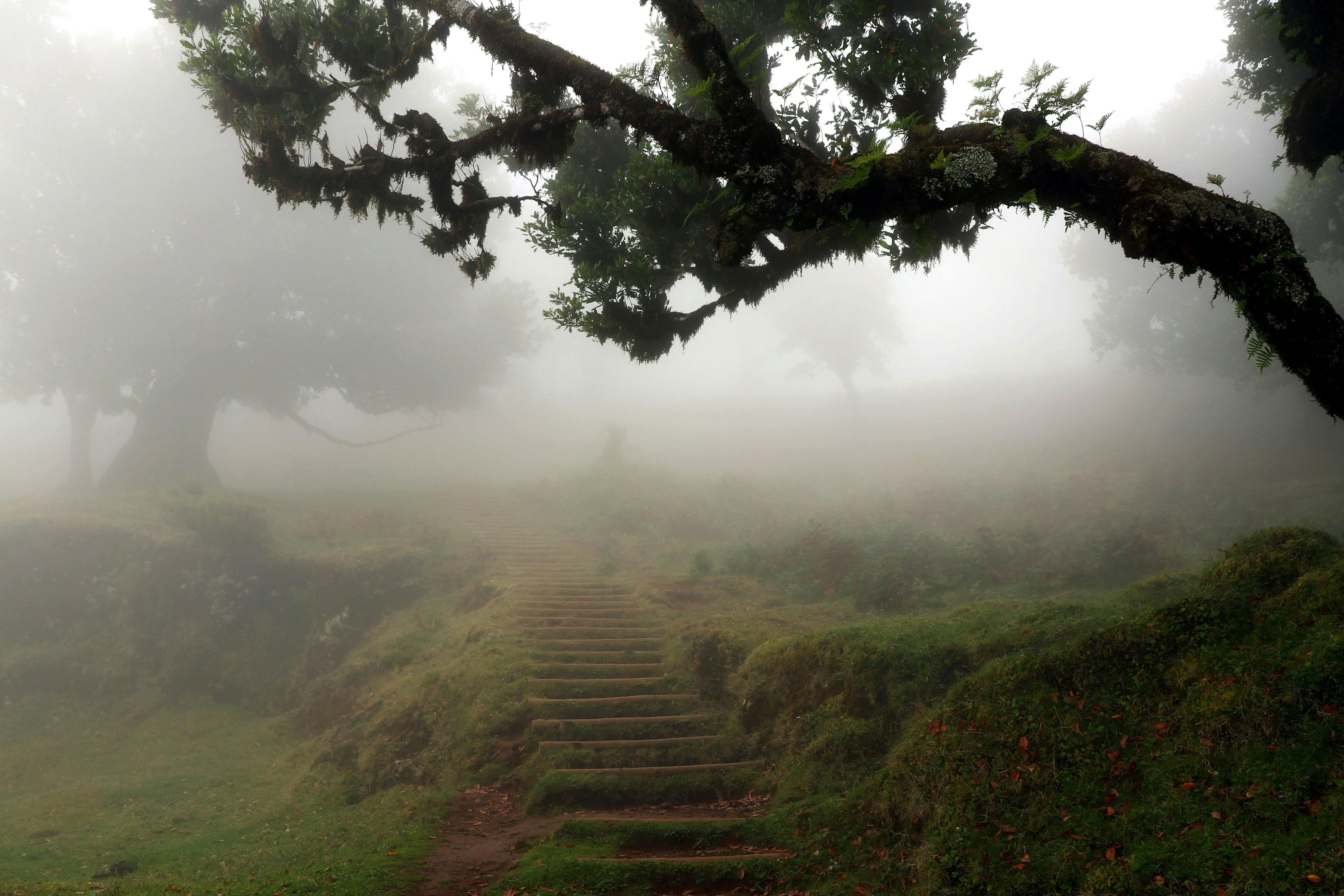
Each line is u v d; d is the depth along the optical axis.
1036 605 8.58
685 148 3.69
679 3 3.62
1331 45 5.50
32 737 13.19
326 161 5.91
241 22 5.62
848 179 3.19
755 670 8.61
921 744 5.32
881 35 4.98
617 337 7.02
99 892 5.33
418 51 5.58
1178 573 7.64
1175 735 4.23
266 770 11.27
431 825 7.07
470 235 6.09
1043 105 3.14
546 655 10.89
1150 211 2.86
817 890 4.70
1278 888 3.07
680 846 5.76
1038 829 4.16
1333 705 3.67
